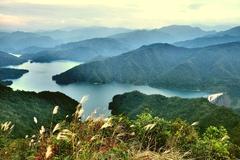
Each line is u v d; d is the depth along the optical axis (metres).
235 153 12.20
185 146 9.98
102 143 8.45
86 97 8.38
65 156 7.84
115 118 10.31
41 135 8.57
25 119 109.25
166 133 10.09
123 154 7.69
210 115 135.38
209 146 10.12
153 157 7.89
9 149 9.30
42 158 8.05
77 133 8.64
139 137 9.91
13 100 145.00
